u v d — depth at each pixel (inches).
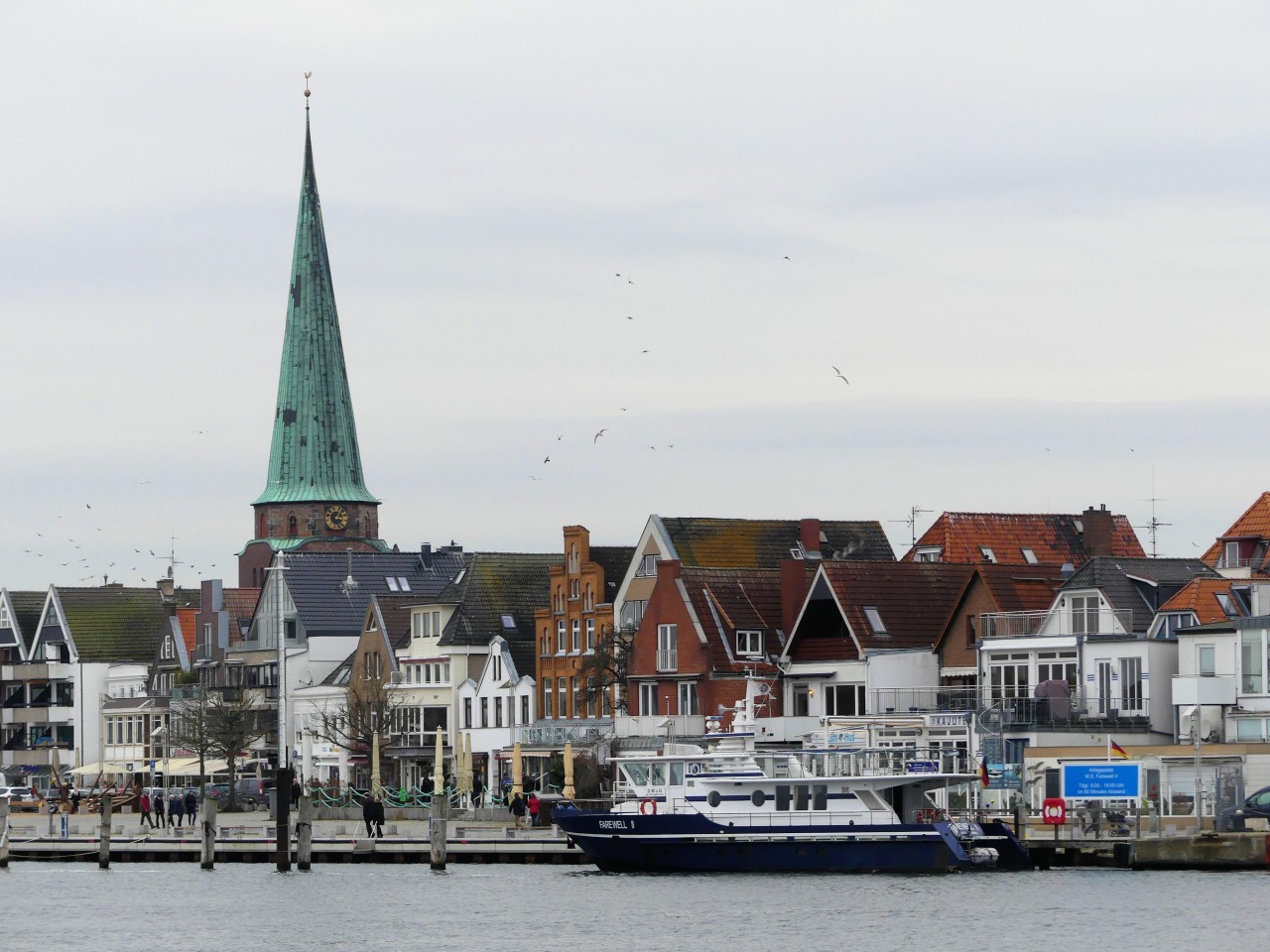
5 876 6038.4
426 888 5521.7
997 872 5438.0
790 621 7249.0
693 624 7263.8
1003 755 6230.3
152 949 4758.9
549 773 7864.2
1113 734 6240.2
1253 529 6953.7
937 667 6914.4
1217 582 6353.3
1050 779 6112.2
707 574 7386.8
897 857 5349.4
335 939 4808.1
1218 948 4399.6
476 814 6934.1
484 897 5300.2
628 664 7603.4
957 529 7682.1
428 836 6451.8
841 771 5457.7
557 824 5590.6
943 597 7150.6
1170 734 6289.4
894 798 5388.8
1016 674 6574.8
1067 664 6471.5
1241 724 6097.4
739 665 7175.2
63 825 6742.1
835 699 6958.7
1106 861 5482.3
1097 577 6520.7
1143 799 5659.5
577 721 7859.3
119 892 5610.2
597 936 4704.7
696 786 5452.8
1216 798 5708.7
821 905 4977.9
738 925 4773.6
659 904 5059.1
